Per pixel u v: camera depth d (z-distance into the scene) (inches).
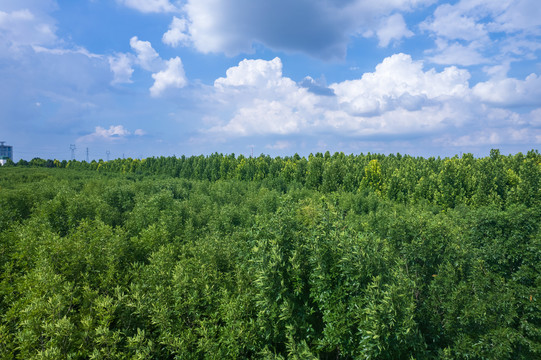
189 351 244.7
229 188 1438.2
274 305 233.0
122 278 328.2
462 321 241.3
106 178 1776.6
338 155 2194.9
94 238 369.4
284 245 264.8
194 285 292.4
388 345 196.7
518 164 1246.3
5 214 564.7
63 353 218.7
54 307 233.1
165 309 250.2
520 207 399.9
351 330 221.5
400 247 322.7
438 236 306.2
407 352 223.9
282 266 240.5
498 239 379.2
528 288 299.4
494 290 276.8
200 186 1382.9
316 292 235.3
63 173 2016.5
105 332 226.1
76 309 292.4
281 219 281.1
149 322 261.3
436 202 1112.8
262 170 1946.4
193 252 378.6
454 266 298.5
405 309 205.8
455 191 1093.8
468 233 411.2
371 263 228.8
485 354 224.7
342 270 232.7
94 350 215.2
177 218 581.9
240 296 284.5
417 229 319.3
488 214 409.1
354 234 269.7
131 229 521.7
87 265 318.7
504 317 247.0
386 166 1667.1
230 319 248.4
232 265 354.3
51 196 812.0
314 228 269.9
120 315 264.8
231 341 236.5
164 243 435.8
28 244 365.1
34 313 228.4
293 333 223.3
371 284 220.7
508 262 368.5
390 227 339.6
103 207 630.5
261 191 1182.3
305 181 1697.8
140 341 235.9
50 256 320.2
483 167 1235.9
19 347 210.8
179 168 2432.3
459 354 229.8
